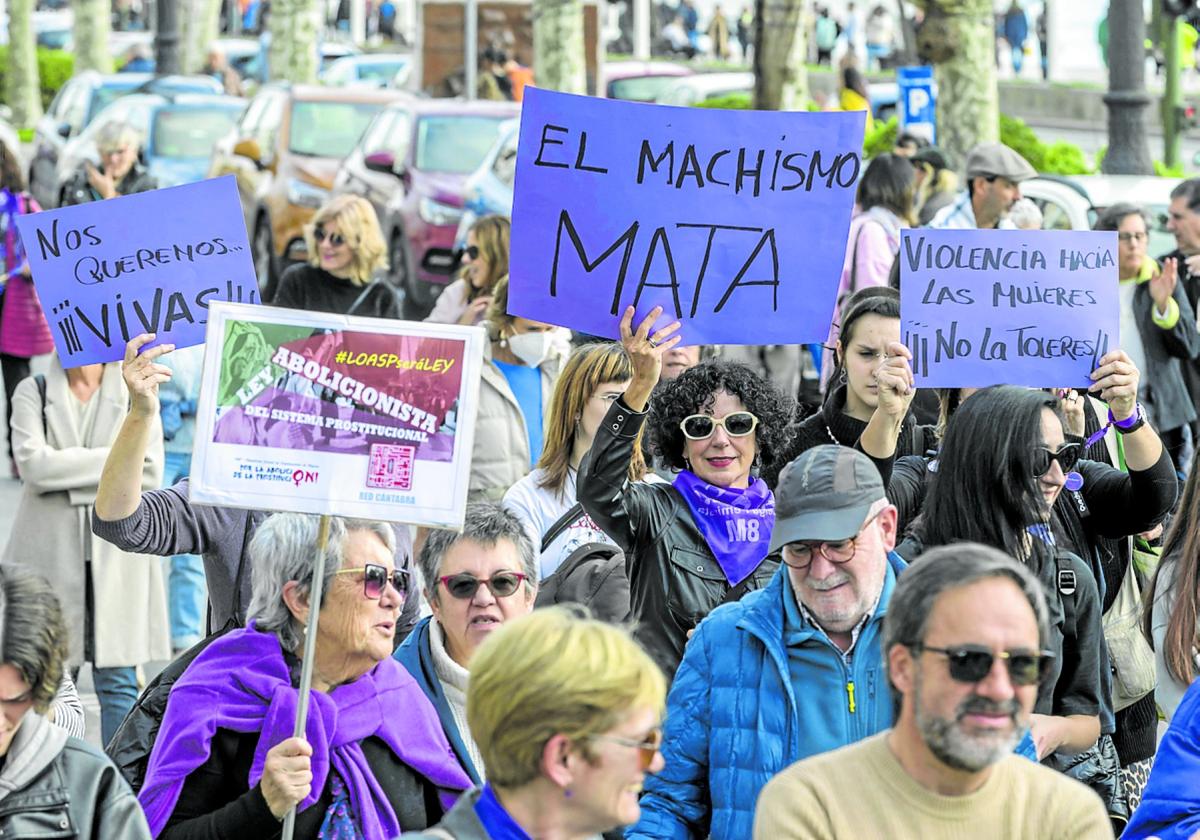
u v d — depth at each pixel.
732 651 8.11
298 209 39.62
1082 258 10.92
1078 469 10.62
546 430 11.86
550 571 11.34
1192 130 61.78
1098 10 76.69
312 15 62.53
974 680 6.27
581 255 10.20
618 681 6.01
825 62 76.00
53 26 86.06
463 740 8.89
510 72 52.31
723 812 8.00
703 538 10.09
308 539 8.31
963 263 10.92
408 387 8.21
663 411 10.38
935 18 37.66
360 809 8.24
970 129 37.94
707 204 10.17
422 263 35.97
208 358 8.16
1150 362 19.38
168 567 16.20
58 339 10.46
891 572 8.14
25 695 6.72
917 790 6.50
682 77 51.09
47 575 13.91
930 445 11.40
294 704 8.25
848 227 10.23
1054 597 9.05
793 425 11.44
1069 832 6.51
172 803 8.11
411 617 10.33
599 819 6.07
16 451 14.09
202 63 68.94
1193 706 7.89
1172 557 9.81
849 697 7.93
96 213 10.45
